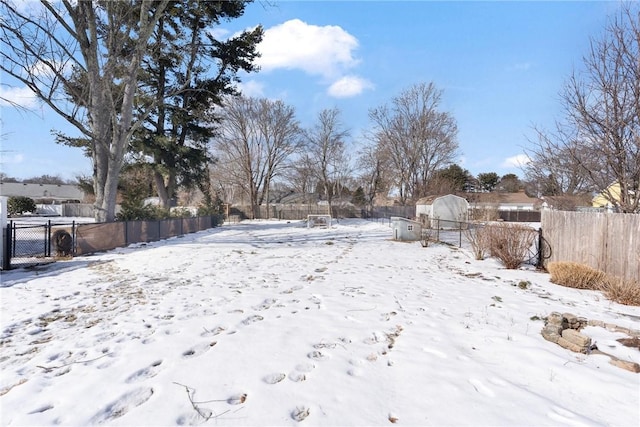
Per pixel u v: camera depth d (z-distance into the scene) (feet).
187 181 91.20
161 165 76.79
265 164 152.66
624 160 20.94
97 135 44.70
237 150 143.33
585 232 23.94
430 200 90.53
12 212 136.36
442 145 140.67
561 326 12.86
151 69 74.64
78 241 37.01
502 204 172.96
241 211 146.00
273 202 197.06
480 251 32.45
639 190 21.17
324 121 153.48
